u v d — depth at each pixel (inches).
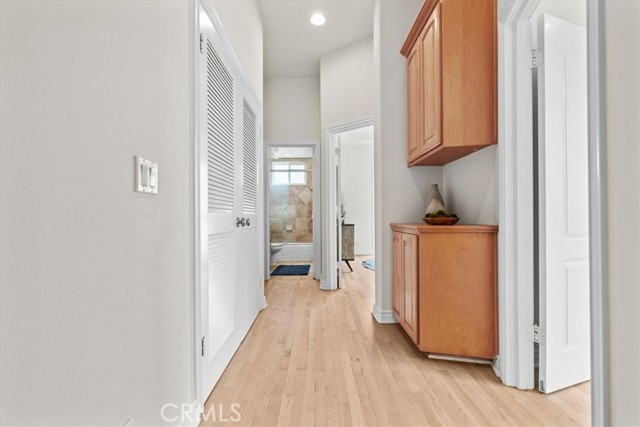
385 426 55.6
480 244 74.9
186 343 53.9
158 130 44.6
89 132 30.5
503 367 69.7
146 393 41.0
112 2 34.1
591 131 36.9
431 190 103.0
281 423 56.6
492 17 74.9
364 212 301.1
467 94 75.5
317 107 187.0
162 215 45.7
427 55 87.5
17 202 23.2
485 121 75.0
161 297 45.3
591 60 36.7
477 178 85.5
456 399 63.6
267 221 187.5
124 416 36.0
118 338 35.0
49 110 25.9
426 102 88.8
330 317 116.3
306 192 327.9
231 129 84.7
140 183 39.4
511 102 68.6
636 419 32.2
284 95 187.2
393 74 111.8
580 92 68.0
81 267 29.3
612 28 34.3
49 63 25.9
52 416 26.0
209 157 67.2
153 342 42.9
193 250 56.6
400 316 98.3
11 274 22.8
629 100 32.5
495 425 55.7
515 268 68.1
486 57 75.0
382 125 111.4
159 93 45.0
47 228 25.6
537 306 70.4
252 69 112.7
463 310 76.0
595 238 36.5
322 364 78.7
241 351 86.7
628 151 32.7
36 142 24.7
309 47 154.7
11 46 22.8
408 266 88.7
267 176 188.5
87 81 30.2
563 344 66.6
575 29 68.3
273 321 111.8
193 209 56.4
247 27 104.2
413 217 111.7
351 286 168.7
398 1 112.0
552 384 65.4
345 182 300.0
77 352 28.8
